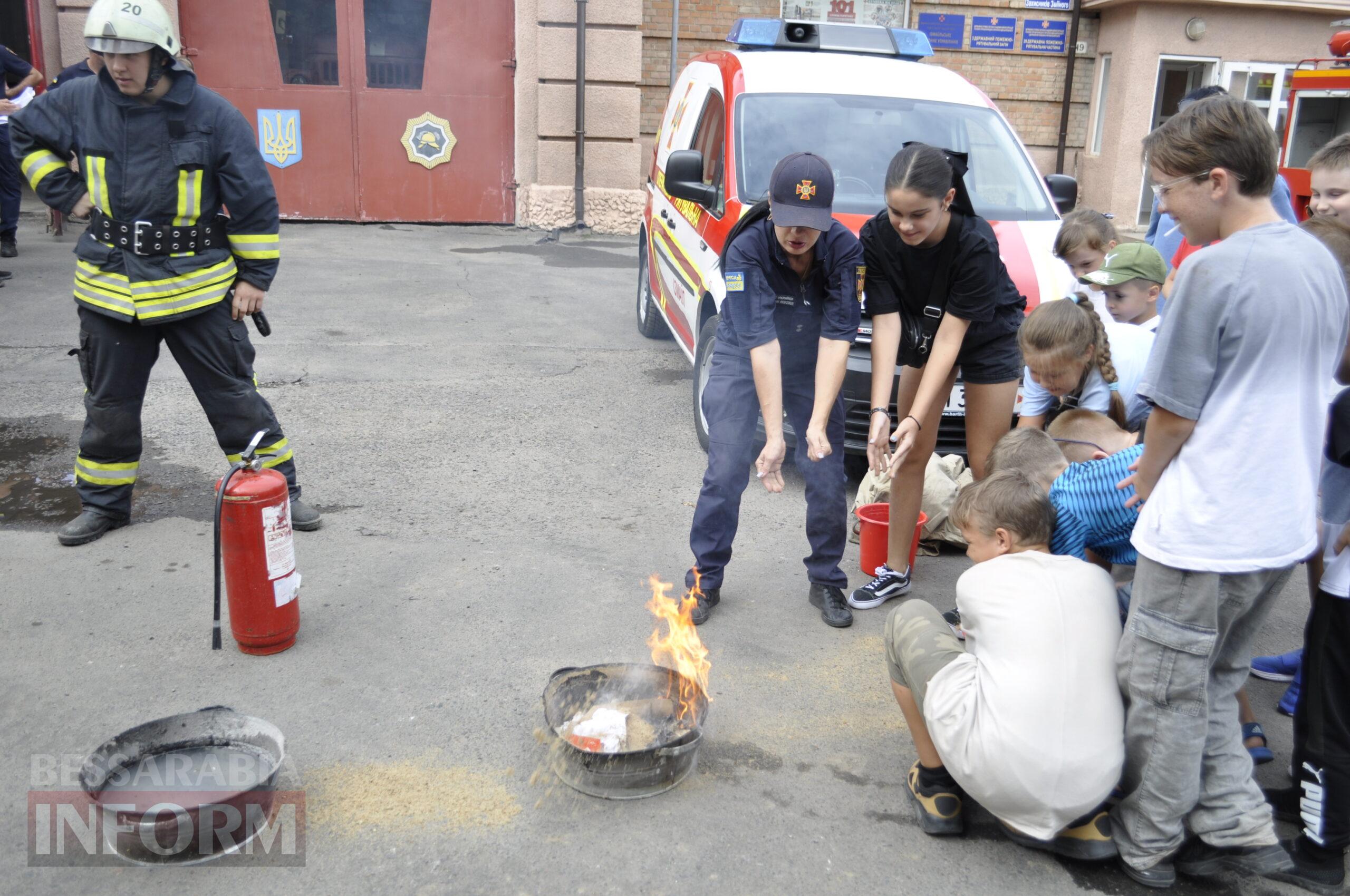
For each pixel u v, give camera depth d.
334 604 3.88
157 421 5.80
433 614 3.83
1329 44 9.36
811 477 3.85
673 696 3.16
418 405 6.26
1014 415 4.83
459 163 12.65
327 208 12.52
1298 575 4.53
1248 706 3.20
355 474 5.17
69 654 3.47
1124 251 3.56
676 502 5.00
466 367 7.08
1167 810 2.51
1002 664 2.54
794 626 3.90
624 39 12.39
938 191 3.23
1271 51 13.74
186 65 3.96
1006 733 2.49
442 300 9.02
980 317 3.55
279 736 2.81
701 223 5.75
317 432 5.74
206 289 4.10
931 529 4.60
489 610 3.88
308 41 12.00
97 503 4.34
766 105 5.76
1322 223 2.78
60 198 3.99
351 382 6.64
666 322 6.98
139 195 3.94
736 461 3.79
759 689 3.46
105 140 3.90
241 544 3.36
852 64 6.22
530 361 7.30
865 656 3.71
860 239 3.64
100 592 3.90
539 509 4.85
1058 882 2.64
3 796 2.78
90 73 9.02
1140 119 13.77
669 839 2.72
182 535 4.42
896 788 2.99
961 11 14.02
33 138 3.93
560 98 12.48
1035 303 4.83
